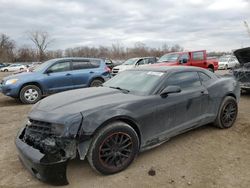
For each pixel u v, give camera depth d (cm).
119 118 373
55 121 343
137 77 486
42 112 371
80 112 351
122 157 378
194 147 462
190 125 475
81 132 338
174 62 1363
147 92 427
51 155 329
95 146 350
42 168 323
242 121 605
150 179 359
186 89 475
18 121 648
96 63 1055
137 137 391
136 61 1723
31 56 8531
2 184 354
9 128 590
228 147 461
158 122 421
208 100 506
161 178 362
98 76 1030
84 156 343
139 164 400
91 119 348
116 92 439
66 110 362
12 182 358
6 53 8431
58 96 440
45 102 413
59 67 964
